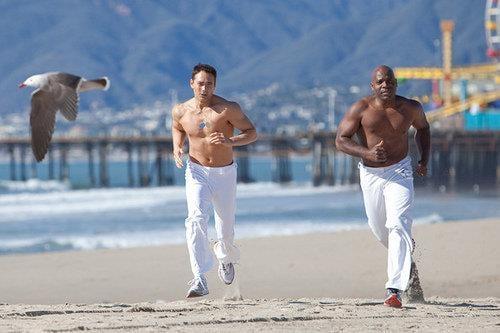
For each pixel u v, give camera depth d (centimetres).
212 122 2336
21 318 2147
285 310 2245
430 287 3312
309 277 3669
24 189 19700
